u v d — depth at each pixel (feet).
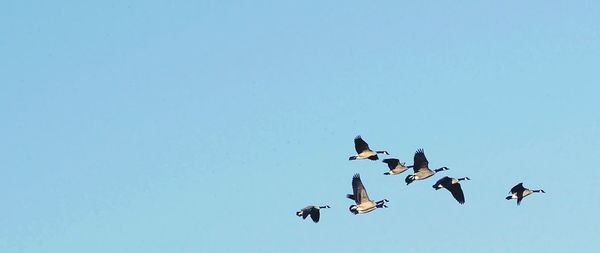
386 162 271.90
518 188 271.90
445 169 274.16
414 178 270.26
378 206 267.80
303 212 272.72
